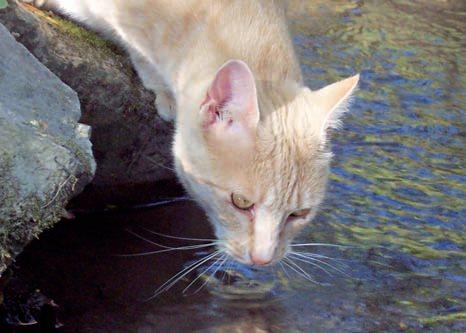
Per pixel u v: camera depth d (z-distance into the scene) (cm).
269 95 476
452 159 651
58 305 485
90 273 513
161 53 523
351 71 755
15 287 488
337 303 510
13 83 450
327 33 816
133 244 544
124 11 525
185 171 493
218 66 484
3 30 470
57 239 536
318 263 540
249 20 508
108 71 545
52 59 524
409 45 812
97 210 572
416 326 495
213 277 523
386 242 562
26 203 411
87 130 456
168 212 578
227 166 462
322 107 478
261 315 495
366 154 645
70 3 551
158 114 565
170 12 512
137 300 498
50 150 423
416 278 535
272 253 474
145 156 576
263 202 466
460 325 499
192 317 488
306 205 482
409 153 652
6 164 411
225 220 482
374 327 492
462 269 545
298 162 468
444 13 882
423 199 603
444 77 763
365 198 598
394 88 737
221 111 457
